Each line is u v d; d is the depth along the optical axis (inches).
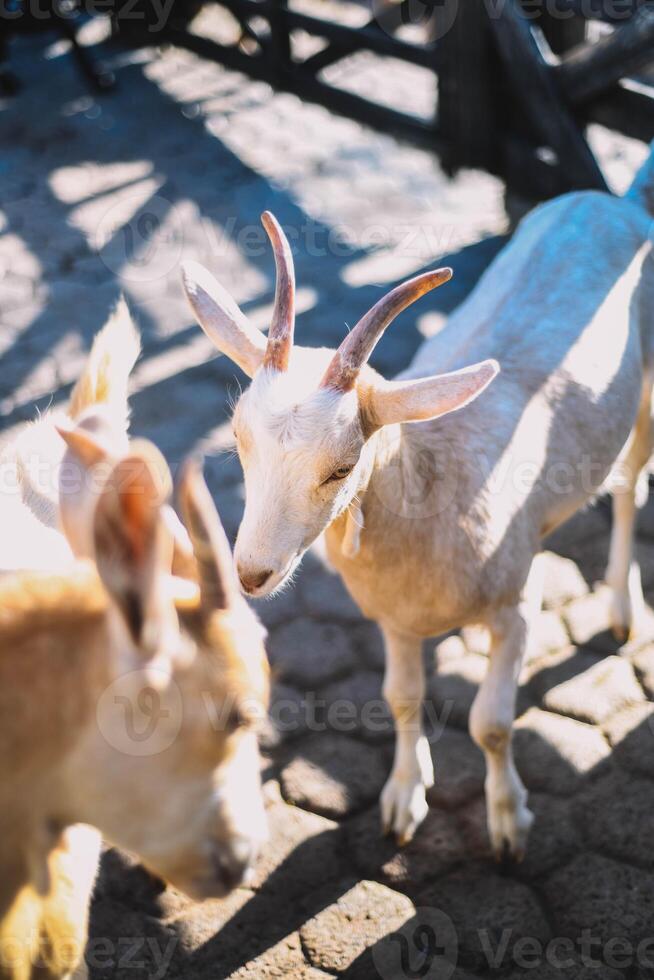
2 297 214.8
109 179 258.8
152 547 51.7
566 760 121.7
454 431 103.9
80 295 215.6
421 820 115.3
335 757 124.0
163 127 282.8
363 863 111.5
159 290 216.8
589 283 124.1
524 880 109.1
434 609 103.2
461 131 225.8
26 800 59.9
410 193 249.4
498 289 126.1
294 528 87.8
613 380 119.4
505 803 109.2
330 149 269.4
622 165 248.4
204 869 59.9
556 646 137.3
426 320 203.8
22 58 323.6
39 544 90.4
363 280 216.7
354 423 87.8
